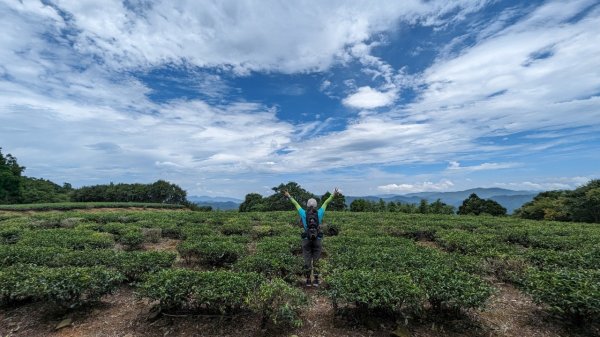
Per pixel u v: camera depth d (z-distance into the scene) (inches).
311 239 362.0
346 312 291.7
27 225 769.6
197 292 269.7
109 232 668.7
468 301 257.3
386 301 253.9
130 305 324.2
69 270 306.3
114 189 3528.5
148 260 377.1
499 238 607.2
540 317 296.8
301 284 387.5
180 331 271.0
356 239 513.3
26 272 309.4
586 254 398.9
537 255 405.4
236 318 286.7
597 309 239.9
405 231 701.3
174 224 769.6
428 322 279.7
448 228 787.4
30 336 267.6
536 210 2049.7
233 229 707.4
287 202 2373.3
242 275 301.9
